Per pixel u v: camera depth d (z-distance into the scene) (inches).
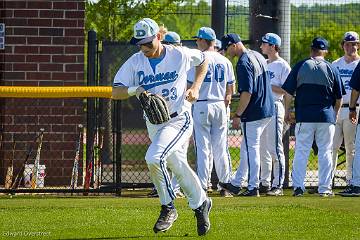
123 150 1158.3
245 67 1013.2
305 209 858.1
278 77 1078.4
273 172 1084.5
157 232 691.4
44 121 1149.1
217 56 1024.2
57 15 1151.6
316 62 1019.3
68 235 692.1
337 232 703.7
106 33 1647.4
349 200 950.4
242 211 841.5
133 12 1660.9
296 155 1027.3
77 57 1155.3
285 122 1070.4
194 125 1019.9
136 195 1074.7
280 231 709.9
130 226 743.1
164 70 689.0
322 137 1024.9
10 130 1144.2
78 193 1071.0
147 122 700.7
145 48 681.6
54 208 874.1
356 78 1020.5
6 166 1144.2
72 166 1149.1
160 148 676.7
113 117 1063.6
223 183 1035.9
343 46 1107.3
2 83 1152.2
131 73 695.1
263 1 1187.3
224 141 1032.2
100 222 767.1
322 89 1015.0
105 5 1643.7
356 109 1063.6
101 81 1127.0
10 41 1149.7
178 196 1021.8
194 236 685.9
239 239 669.3
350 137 1104.2
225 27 1198.3
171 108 690.8
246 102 1013.8
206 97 1016.2
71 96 1027.9
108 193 1076.5
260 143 1072.2
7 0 1146.0
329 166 1026.7
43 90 1023.6
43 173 1129.4
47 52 1152.2
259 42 1187.9
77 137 1148.5
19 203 932.6
